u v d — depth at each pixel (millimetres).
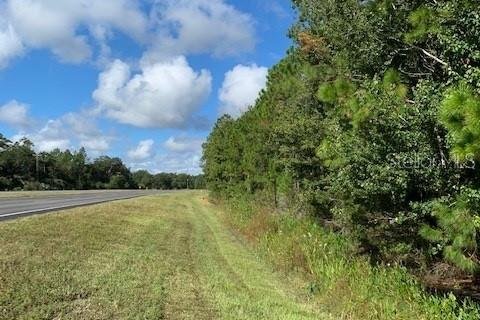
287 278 12125
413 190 7590
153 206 33312
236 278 11602
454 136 5262
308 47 12227
